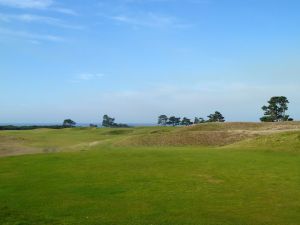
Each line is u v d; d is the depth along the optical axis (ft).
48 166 85.35
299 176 75.20
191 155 100.94
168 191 63.77
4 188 64.85
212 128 209.15
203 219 48.96
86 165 86.48
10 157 98.63
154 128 257.75
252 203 57.11
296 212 52.80
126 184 68.39
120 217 49.14
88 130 272.10
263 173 78.02
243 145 123.13
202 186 67.36
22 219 46.57
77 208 53.11
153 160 92.94
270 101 340.18
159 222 47.09
